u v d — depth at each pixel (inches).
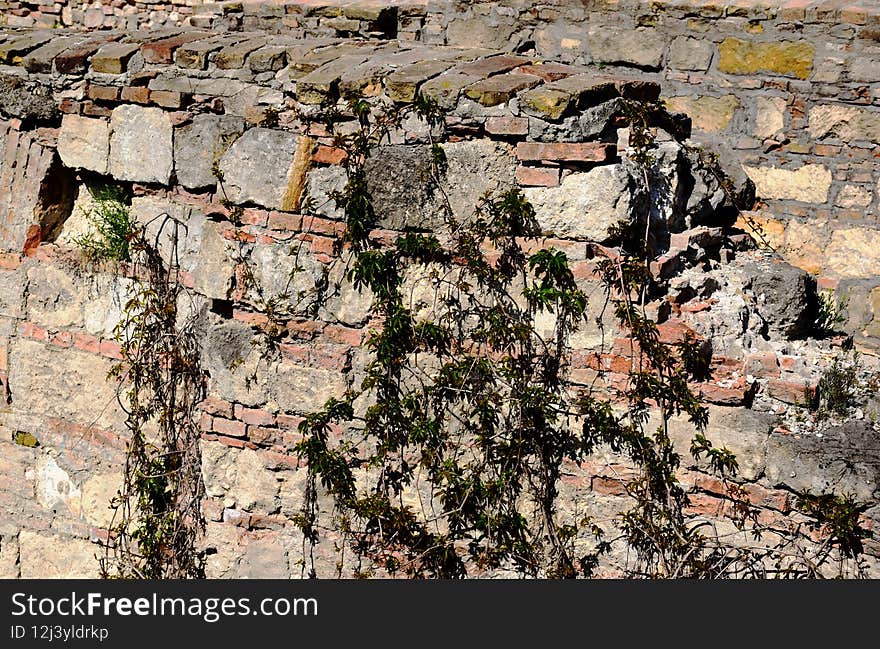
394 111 245.8
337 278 255.6
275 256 259.4
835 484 221.3
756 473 228.1
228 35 279.0
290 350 262.8
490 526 248.5
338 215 252.7
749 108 316.5
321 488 263.7
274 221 258.8
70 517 296.5
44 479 298.7
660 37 323.9
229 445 272.4
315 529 266.1
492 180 239.1
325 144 252.7
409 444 254.2
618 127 244.5
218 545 276.5
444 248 245.3
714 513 233.6
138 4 387.9
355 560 263.3
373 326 254.5
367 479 259.4
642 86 254.1
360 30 348.5
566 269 235.3
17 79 280.5
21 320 294.2
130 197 281.6
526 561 247.4
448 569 255.0
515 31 341.4
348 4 352.5
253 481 270.8
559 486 244.4
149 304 274.8
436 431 250.1
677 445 234.1
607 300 233.9
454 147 241.1
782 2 311.3
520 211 236.1
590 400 237.0
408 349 250.7
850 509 219.9
